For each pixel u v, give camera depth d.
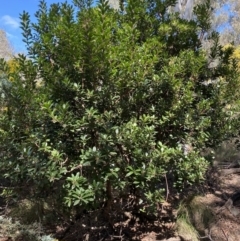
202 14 4.29
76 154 3.24
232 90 4.07
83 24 2.85
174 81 3.28
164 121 3.32
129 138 2.98
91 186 2.99
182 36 3.96
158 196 3.30
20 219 3.96
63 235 3.87
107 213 3.75
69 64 3.12
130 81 3.11
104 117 3.08
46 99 3.05
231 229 4.03
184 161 3.48
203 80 4.07
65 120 2.94
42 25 3.50
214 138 3.88
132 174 3.18
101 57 2.91
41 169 2.99
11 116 3.53
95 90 3.14
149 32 3.76
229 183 5.55
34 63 3.32
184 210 4.16
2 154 3.44
